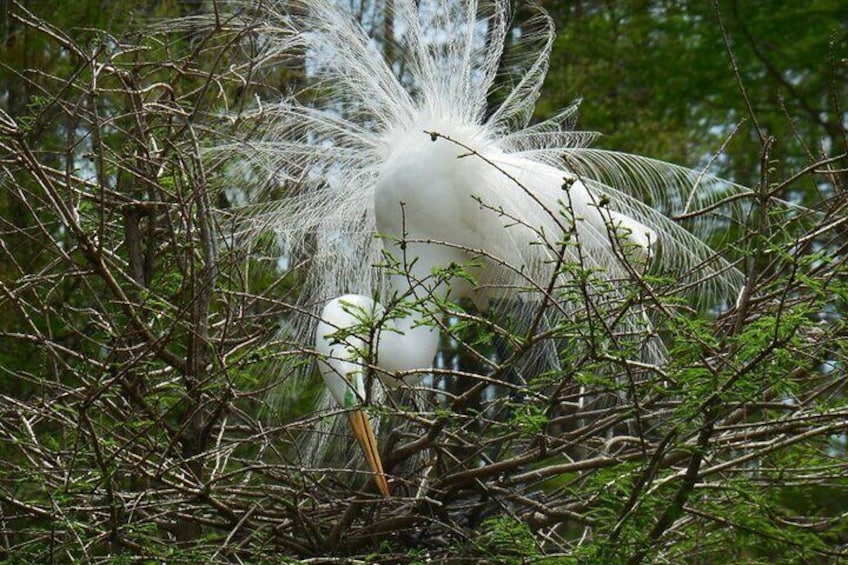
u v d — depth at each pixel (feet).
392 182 38.11
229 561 30.27
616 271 36.91
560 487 34.19
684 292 36.37
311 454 37.01
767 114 65.00
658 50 66.80
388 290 38.88
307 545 32.12
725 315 32.40
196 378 31.48
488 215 37.76
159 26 39.55
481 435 34.09
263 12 41.24
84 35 42.86
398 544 33.65
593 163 39.32
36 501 30.09
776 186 29.89
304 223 39.09
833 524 34.81
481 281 38.88
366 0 45.80
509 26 41.06
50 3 45.19
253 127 38.60
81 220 34.58
